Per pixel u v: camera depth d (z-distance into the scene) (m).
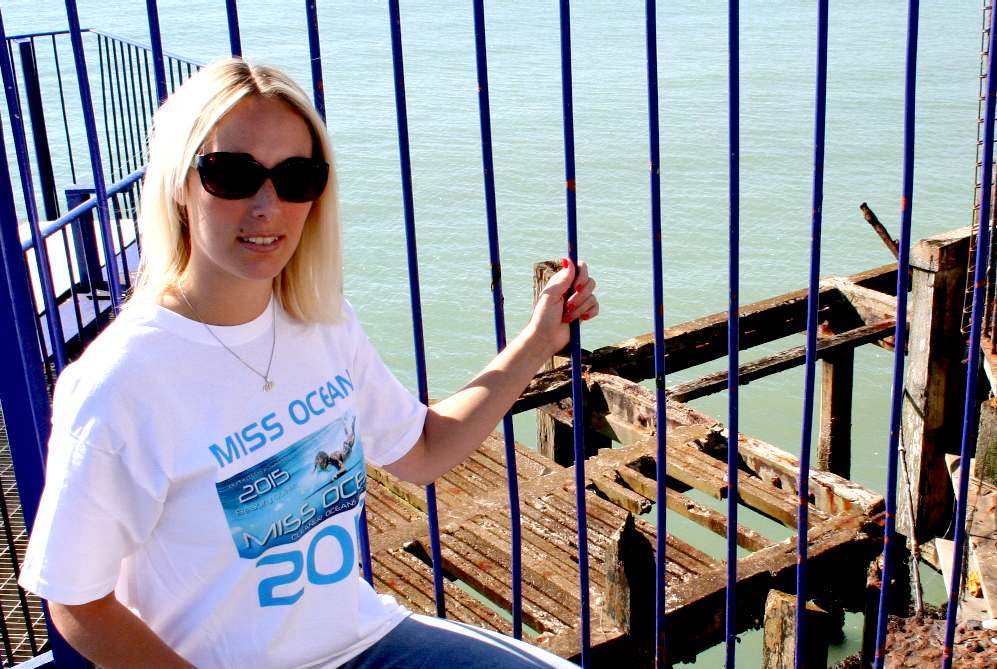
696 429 8.52
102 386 1.56
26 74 7.47
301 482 1.78
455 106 41.66
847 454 11.16
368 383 1.98
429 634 2.02
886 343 10.21
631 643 5.82
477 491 8.05
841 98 40.66
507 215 27.20
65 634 1.60
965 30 62.09
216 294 1.67
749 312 10.41
